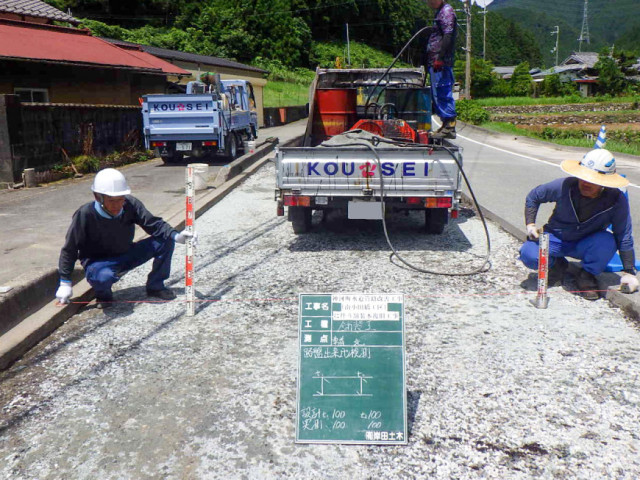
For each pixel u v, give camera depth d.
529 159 17.20
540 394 3.22
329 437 2.82
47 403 3.21
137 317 4.47
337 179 6.04
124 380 3.46
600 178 4.14
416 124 8.28
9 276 5.16
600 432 2.86
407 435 2.84
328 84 8.35
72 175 12.27
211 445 2.80
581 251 4.63
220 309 4.61
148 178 12.05
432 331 4.09
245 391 3.31
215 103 13.42
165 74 18.20
